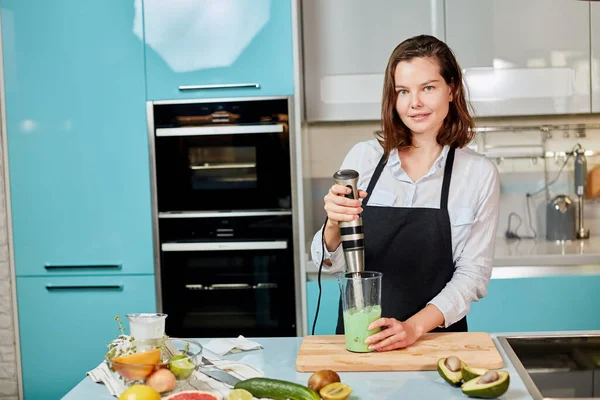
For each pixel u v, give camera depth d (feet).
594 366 5.01
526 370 4.82
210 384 4.46
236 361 5.09
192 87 9.98
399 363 4.77
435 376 4.65
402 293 6.02
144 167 10.16
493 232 6.11
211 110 10.06
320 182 11.80
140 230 10.23
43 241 10.34
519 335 5.53
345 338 5.13
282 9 9.89
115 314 10.32
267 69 9.96
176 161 10.15
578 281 9.79
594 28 10.51
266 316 10.20
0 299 10.43
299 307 10.14
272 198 10.10
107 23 10.07
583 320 9.84
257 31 9.95
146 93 10.10
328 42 10.67
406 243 5.98
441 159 6.10
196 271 10.23
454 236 6.00
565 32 10.53
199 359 4.30
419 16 10.59
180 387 4.15
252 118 10.03
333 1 10.63
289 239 10.11
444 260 5.98
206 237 10.21
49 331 10.41
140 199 10.19
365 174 6.39
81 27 10.09
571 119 11.53
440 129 6.07
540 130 11.47
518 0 10.55
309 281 10.18
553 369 4.93
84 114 10.17
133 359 4.05
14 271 10.39
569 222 11.14
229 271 10.19
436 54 5.51
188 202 10.19
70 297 10.36
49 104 10.19
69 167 10.24
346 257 5.18
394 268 6.02
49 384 10.46
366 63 10.64
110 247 10.27
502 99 10.62
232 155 10.10
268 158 10.05
